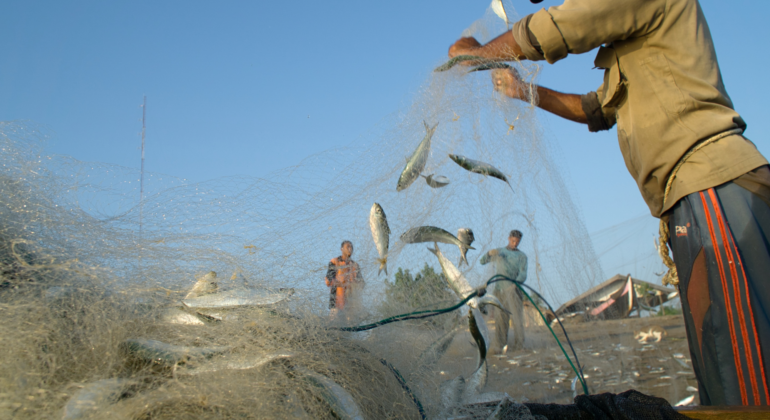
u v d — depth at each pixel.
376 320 1.44
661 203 1.87
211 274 1.36
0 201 1.22
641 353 3.47
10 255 1.16
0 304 1.03
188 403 0.93
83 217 1.40
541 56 1.89
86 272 1.21
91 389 0.92
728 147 1.65
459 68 1.87
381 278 1.56
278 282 1.43
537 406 1.25
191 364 1.01
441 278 1.60
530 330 2.65
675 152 1.74
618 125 2.02
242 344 1.11
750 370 1.51
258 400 0.97
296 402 0.99
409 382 1.26
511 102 1.85
